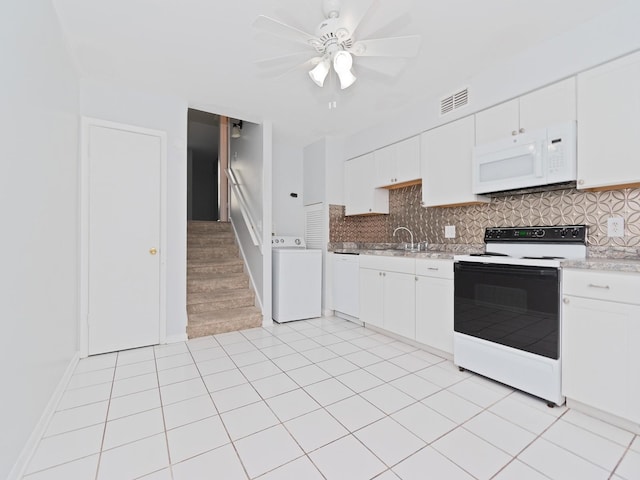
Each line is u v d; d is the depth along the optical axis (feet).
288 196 14.44
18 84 4.30
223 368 7.66
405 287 9.30
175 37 6.66
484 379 7.10
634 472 4.21
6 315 3.90
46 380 5.38
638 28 5.51
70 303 7.21
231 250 14.64
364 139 12.27
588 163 6.15
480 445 4.80
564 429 5.19
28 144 4.64
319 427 5.27
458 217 9.81
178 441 4.91
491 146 7.72
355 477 4.16
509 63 7.45
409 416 5.59
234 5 5.69
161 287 9.36
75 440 4.93
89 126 8.32
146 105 9.18
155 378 7.11
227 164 17.66
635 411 4.90
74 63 7.57
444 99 9.09
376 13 5.86
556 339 5.83
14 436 4.08
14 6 4.17
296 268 12.14
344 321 12.09
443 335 8.13
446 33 6.48
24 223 4.48
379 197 12.01
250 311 11.68
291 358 8.30
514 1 5.58
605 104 5.91
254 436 5.03
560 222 7.41
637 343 4.88
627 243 6.32
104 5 5.70
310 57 6.58
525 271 6.26
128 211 8.88
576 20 6.11
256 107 10.23
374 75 8.11
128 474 4.22
